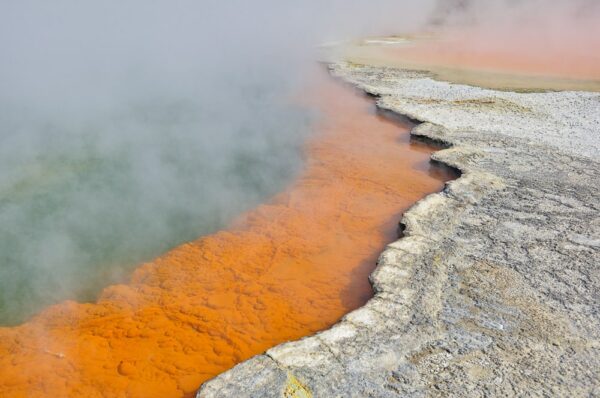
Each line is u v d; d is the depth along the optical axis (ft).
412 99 35.60
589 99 34.04
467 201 19.84
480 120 30.37
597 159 23.91
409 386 11.27
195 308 15.46
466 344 12.50
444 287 14.70
